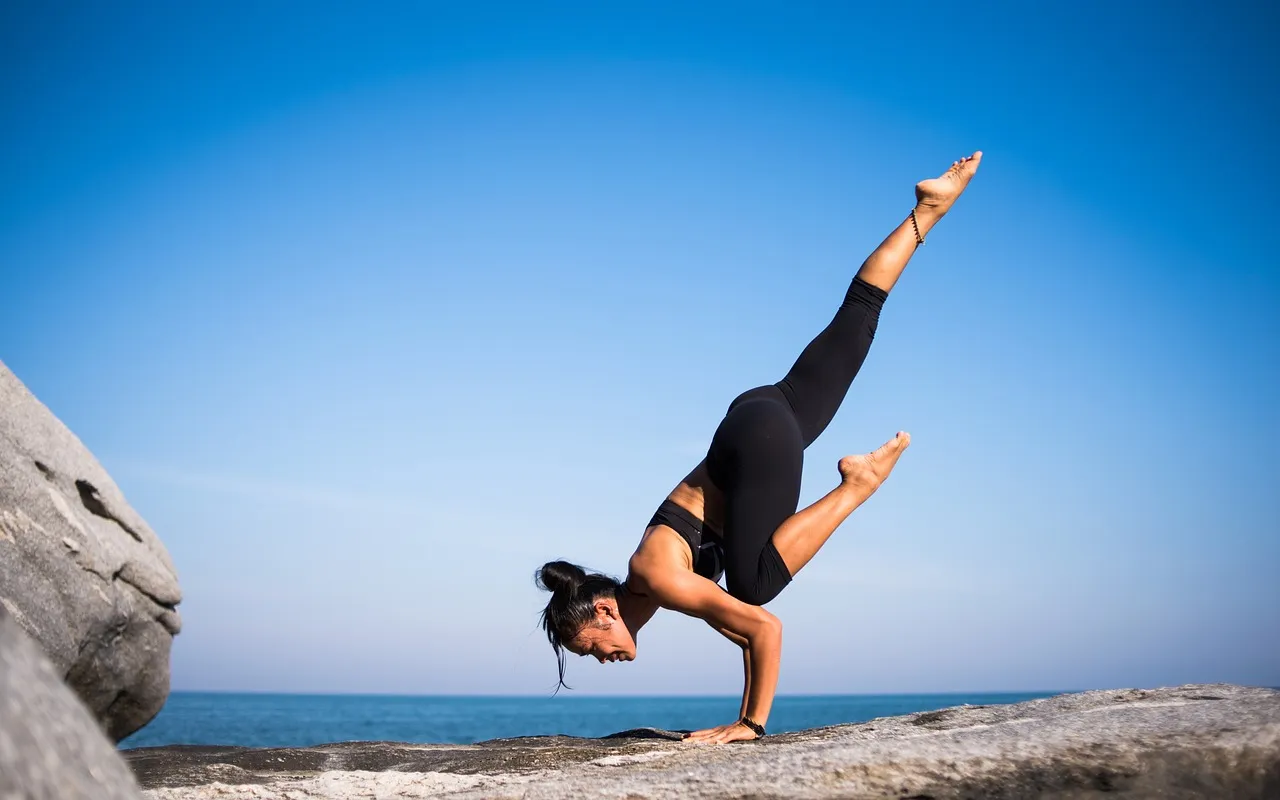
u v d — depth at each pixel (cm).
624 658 398
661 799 227
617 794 231
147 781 328
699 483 400
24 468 573
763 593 387
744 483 384
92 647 617
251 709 13525
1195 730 230
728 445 388
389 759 374
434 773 317
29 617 561
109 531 636
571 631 388
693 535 388
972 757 229
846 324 437
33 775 118
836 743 264
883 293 443
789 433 394
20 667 131
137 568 645
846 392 440
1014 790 224
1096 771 224
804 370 430
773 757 247
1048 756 228
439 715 10200
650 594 376
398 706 17325
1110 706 297
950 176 445
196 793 301
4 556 552
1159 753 224
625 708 16738
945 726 323
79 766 128
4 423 571
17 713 123
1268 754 218
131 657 653
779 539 387
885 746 246
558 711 14725
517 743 400
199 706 15338
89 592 601
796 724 6178
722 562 402
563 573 394
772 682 361
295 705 17088
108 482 648
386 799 278
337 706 16700
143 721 688
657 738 377
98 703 643
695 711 14162
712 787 229
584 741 390
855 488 399
